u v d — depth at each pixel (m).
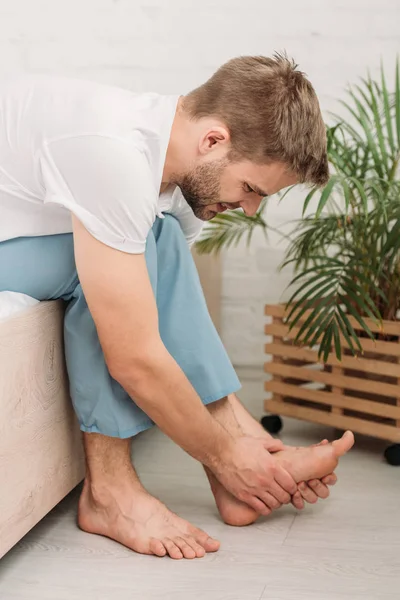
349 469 1.65
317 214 1.46
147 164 1.15
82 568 1.20
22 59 2.40
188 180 1.21
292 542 1.29
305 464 1.34
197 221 1.46
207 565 1.21
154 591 1.13
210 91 1.20
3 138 1.20
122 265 1.13
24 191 1.21
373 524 1.37
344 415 1.74
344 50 2.30
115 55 2.37
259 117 1.15
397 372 1.63
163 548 1.24
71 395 1.29
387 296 1.75
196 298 1.35
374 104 1.79
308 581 1.16
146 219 1.13
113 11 2.35
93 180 1.11
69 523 1.37
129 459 1.32
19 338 1.13
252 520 1.36
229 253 2.42
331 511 1.43
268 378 2.41
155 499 1.30
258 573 1.18
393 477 1.60
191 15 2.33
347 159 1.76
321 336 1.74
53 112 1.17
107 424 1.27
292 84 1.18
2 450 1.09
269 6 2.30
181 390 1.20
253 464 1.31
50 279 1.26
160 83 2.37
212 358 1.35
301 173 1.19
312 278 1.64
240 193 1.21
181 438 1.25
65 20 2.37
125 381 1.18
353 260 1.66
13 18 2.38
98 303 1.14
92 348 1.25
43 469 1.24
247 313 2.44
